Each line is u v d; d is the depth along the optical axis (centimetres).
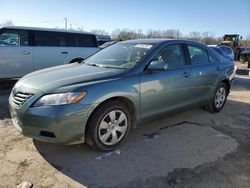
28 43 827
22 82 372
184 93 471
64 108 323
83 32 955
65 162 340
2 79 796
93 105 339
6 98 667
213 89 546
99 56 477
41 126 327
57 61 891
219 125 499
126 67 403
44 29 863
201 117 542
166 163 345
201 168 336
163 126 479
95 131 351
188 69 474
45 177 306
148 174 318
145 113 408
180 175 319
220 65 559
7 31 788
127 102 388
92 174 315
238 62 3131
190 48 499
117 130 377
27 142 391
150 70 406
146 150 380
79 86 337
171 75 437
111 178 308
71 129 330
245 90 923
